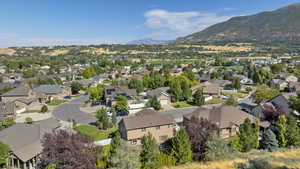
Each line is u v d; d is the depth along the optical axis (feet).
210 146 95.45
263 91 195.93
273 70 432.66
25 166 96.53
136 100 229.45
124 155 85.92
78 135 84.23
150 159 93.35
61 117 190.29
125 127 120.98
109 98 232.12
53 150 76.48
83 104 238.68
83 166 74.54
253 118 138.41
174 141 98.22
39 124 127.65
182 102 232.73
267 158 94.94
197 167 90.89
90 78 396.78
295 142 110.32
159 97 225.97
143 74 394.32
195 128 102.27
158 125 125.59
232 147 102.53
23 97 231.50
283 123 113.29
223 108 143.23
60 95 267.80
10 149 99.09
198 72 449.48
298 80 321.73
